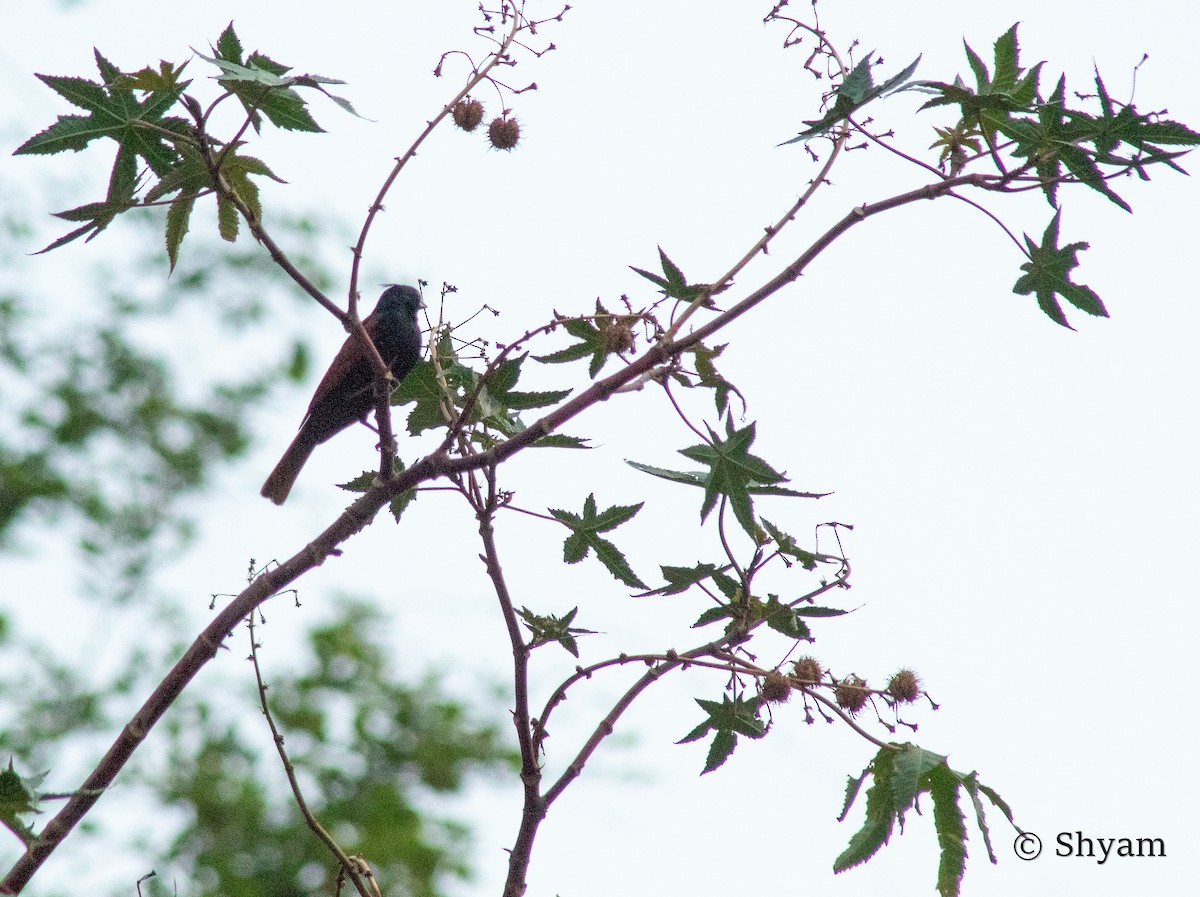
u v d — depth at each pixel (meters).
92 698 26.50
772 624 7.87
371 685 22.52
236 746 21.86
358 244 7.81
